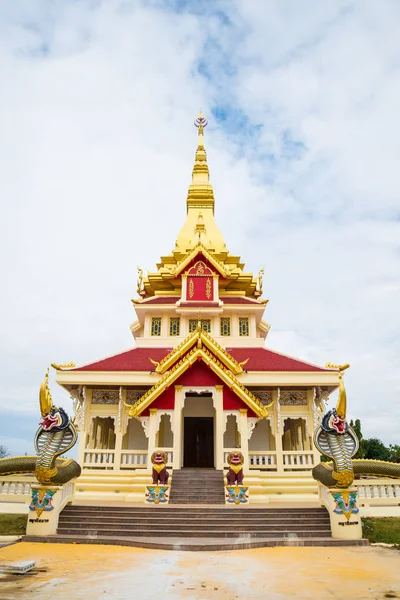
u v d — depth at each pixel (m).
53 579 9.50
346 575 10.16
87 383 26.72
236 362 25.97
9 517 17.06
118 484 23.98
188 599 8.00
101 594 8.27
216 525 16.25
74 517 16.73
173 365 26.00
